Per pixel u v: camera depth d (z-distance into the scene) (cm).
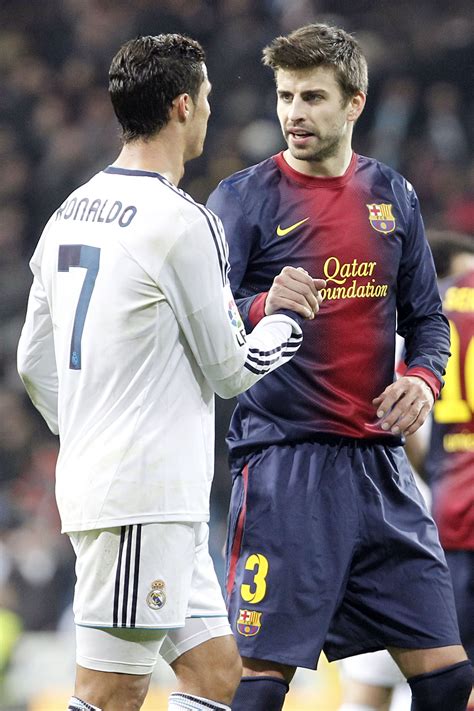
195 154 1239
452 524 1753
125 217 1165
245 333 1265
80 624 1168
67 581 3522
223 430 3691
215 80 4797
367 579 1371
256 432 1391
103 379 1156
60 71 5341
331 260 1362
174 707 1241
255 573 1353
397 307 1441
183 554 1166
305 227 1365
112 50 5188
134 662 1163
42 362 1285
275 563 1347
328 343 1364
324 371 1365
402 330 1452
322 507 1356
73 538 1186
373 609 1367
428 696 1355
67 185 4797
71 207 1216
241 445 1399
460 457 1769
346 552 1353
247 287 1392
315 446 1369
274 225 1369
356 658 1739
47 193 4809
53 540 3634
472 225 4609
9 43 5428
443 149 4841
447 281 1822
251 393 1398
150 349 1155
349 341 1368
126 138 1213
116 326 1152
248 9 5069
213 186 4512
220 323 1164
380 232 1380
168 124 1202
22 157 5012
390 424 1325
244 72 4788
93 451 1152
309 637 1338
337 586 1348
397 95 4888
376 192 1395
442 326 1425
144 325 1152
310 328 1362
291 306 1257
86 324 1166
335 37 1334
